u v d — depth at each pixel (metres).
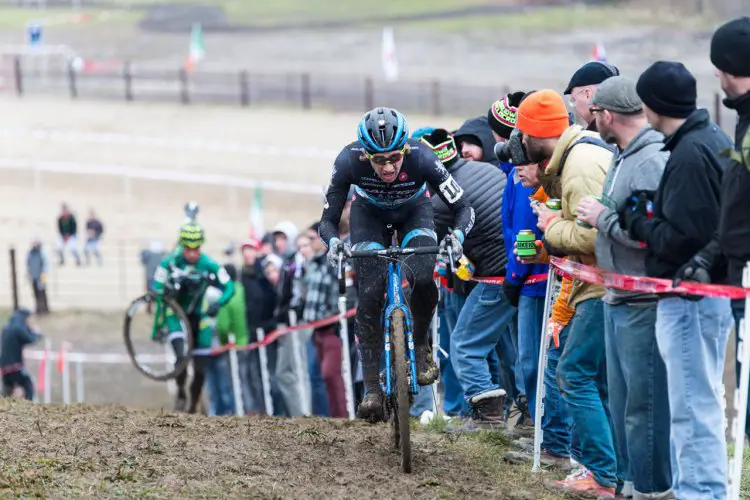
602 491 16.64
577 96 17.66
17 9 178.12
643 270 14.60
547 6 164.88
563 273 16.98
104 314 64.19
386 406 17.95
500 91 111.81
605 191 14.98
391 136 16.33
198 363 34.28
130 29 159.12
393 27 155.50
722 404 14.26
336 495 15.83
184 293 33.12
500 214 20.52
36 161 92.12
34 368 54.66
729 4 150.00
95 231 73.12
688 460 13.99
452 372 25.25
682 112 13.56
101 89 119.56
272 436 19.78
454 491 16.25
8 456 17.56
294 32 155.25
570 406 16.72
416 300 17.33
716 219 13.30
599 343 16.36
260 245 36.75
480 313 20.92
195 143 96.88
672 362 13.96
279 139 97.56
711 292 13.22
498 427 21.33
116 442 18.84
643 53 124.44
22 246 74.56
